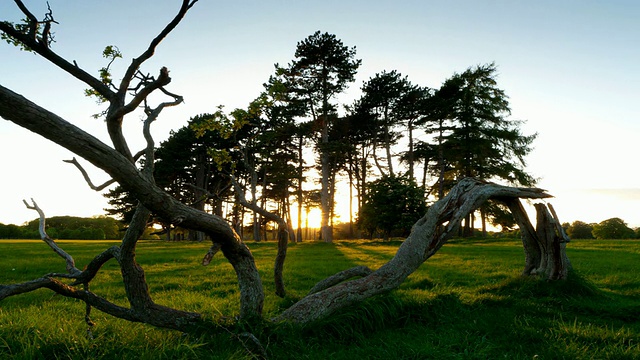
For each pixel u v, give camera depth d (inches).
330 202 2048.5
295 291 351.9
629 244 990.4
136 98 146.3
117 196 1761.8
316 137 1833.2
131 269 173.6
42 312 253.8
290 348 179.0
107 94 157.0
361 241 1545.3
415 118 1803.6
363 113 1784.0
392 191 1432.1
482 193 321.4
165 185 1733.5
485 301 291.0
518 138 1540.4
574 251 813.2
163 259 703.7
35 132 122.3
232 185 234.4
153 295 329.1
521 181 1531.7
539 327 230.8
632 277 428.8
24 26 148.9
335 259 685.3
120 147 156.8
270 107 245.4
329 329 208.4
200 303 283.7
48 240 184.1
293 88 1518.2
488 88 1622.8
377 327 223.1
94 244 1207.6
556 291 320.5
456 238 1457.9
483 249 912.3
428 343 198.7
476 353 186.7
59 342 173.9
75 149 127.3
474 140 1571.1
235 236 181.8
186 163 1674.5
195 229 165.2
